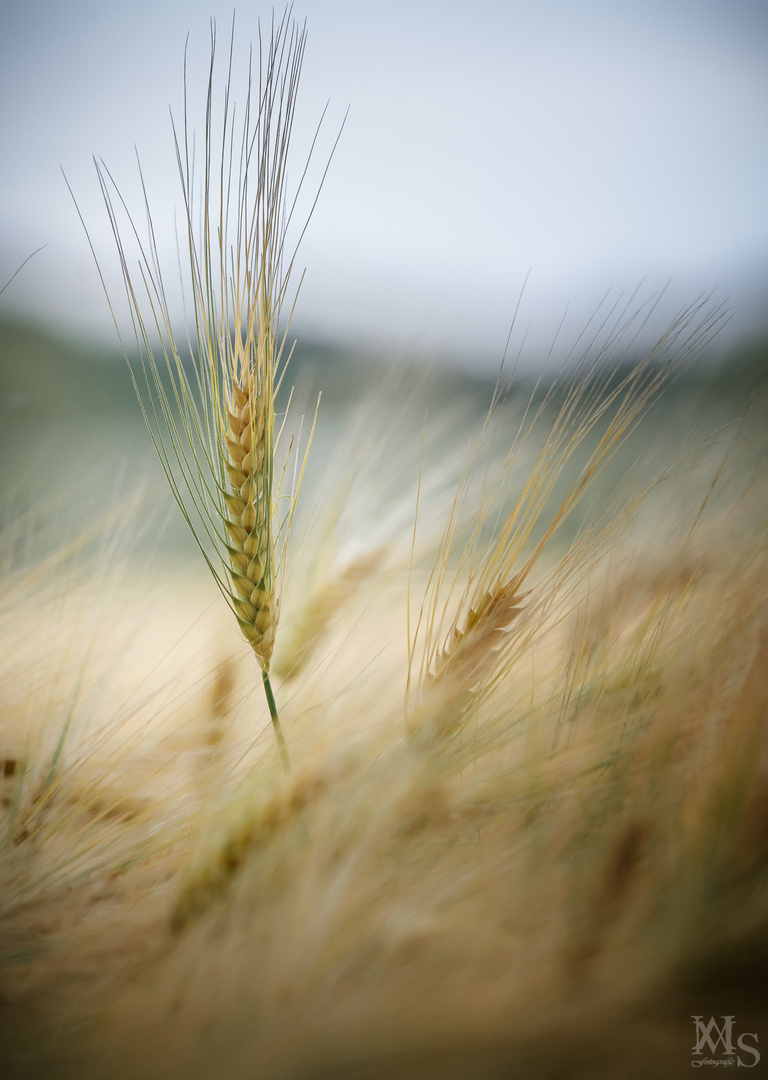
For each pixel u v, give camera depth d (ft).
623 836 1.19
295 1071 1.12
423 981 1.16
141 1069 1.13
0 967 1.25
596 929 1.17
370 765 1.30
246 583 1.38
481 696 1.38
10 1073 1.13
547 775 1.29
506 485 1.40
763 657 1.22
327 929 1.19
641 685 1.36
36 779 1.42
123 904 1.32
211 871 1.26
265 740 1.38
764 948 1.14
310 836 1.25
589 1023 1.13
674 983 1.15
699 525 1.40
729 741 1.18
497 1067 1.12
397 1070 1.12
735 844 1.16
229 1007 1.16
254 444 1.38
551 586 1.40
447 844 1.27
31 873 1.34
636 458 1.41
